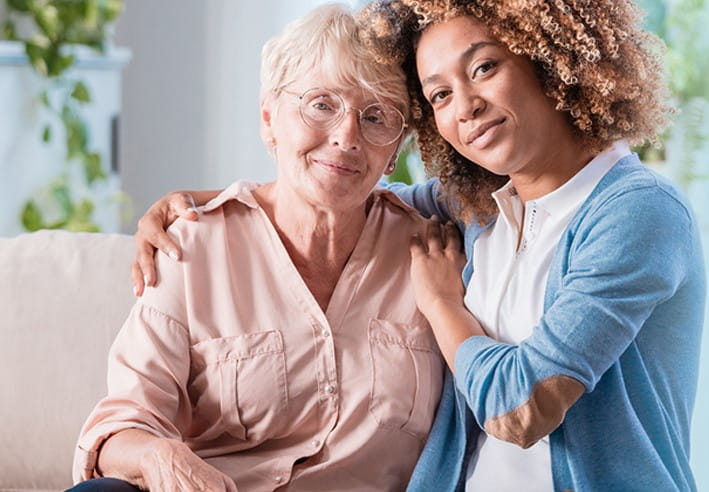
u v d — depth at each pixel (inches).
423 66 74.5
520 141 72.2
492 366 70.6
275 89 79.2
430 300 79.0
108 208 174.2
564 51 70.7
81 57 164.6
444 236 85.3
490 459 76.4
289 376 79.9
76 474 76.6
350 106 77.3
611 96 71.9
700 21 135.0
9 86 156.7
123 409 76.4
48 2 162.9
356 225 83.0
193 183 175.6
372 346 81.2
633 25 74.1
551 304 72.4
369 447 79.8
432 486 78.2
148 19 174.6
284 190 81.7
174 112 175.2
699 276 73.2
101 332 90.9
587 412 70.9
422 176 143.1
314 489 79.7
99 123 171.2
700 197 134.9
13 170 158.4
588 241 70.5
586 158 74.7
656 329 72.2
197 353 79.9
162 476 69.9
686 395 74.0
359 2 106.9
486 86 71.6
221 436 81.4
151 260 81.1
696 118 134.3
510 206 77.6
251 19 168.6
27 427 89.6
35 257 93.4
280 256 81.7
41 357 90.1
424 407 81.3
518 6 69.6
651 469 70.0
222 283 80.4
